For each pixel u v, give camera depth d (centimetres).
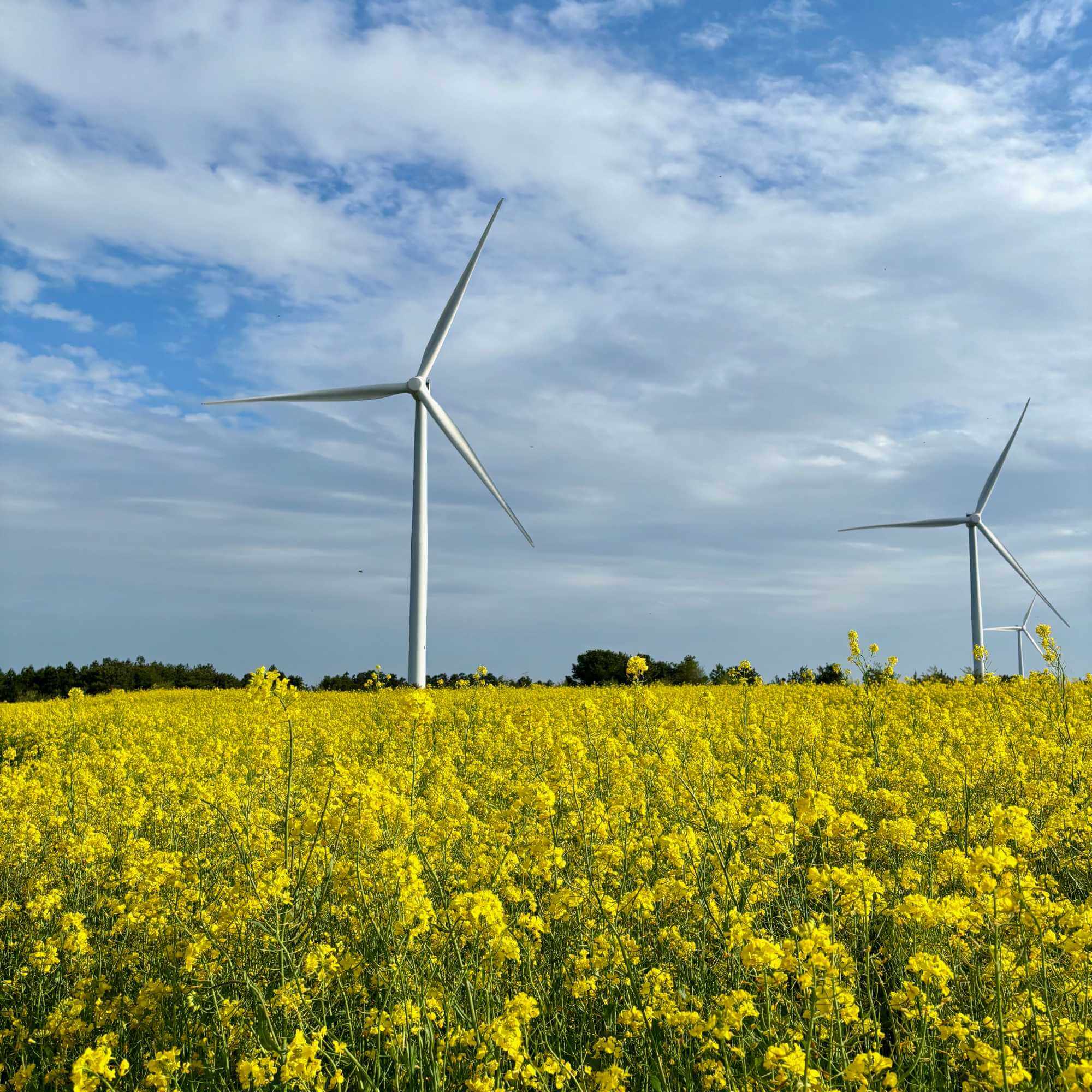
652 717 1073
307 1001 487
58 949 629
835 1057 417
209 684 5394
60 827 870
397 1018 457
